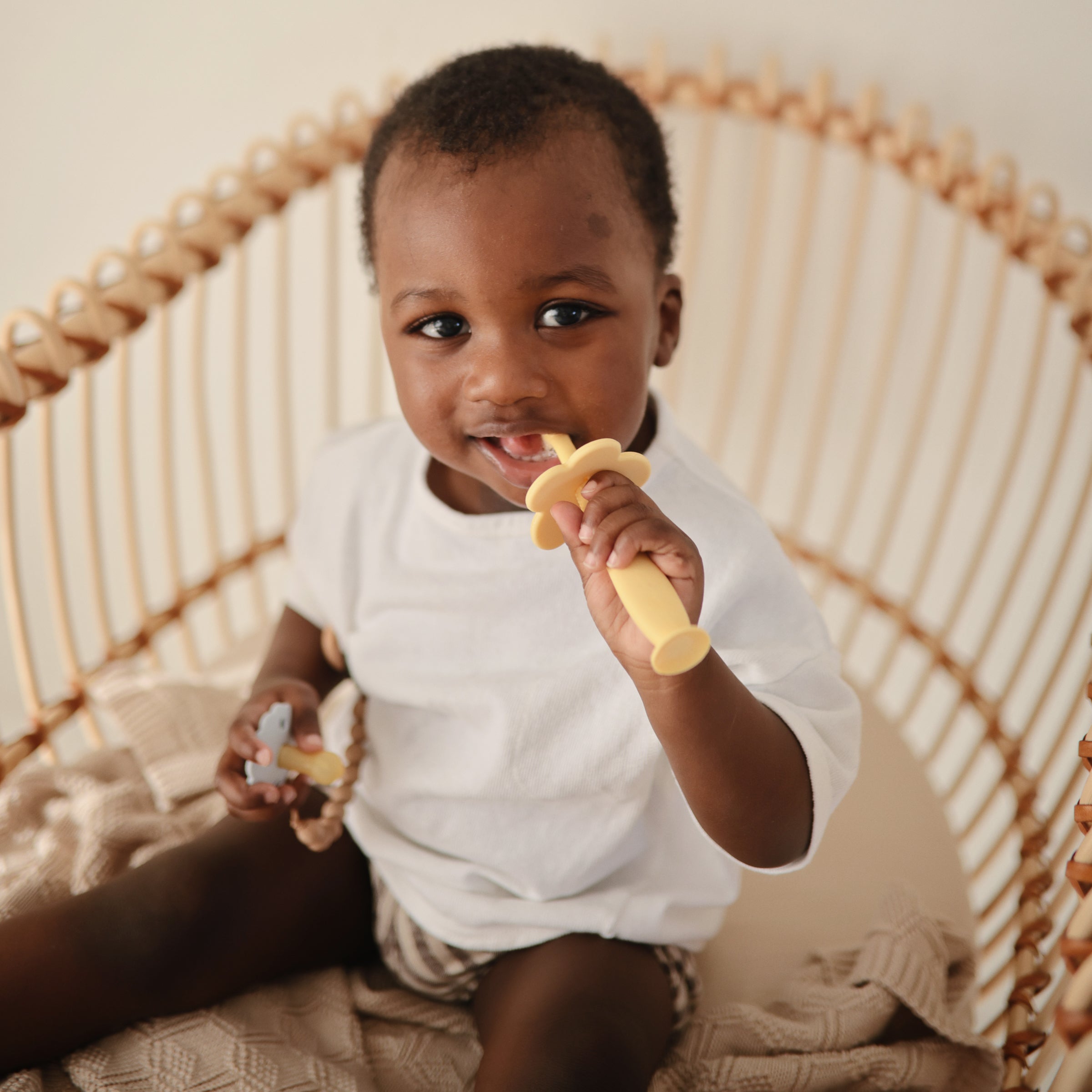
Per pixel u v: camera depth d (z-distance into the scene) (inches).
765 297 50.3
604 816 26.8
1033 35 44.4
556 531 19.5
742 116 45.7
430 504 28.7
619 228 22.9
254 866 28.3
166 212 52.4
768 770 22.1
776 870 23.9
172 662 60.5
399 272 23.2
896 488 46.9
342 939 30.0
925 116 43.9
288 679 30.6
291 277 52.7
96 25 49.1
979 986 35.9
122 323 38.2
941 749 55.9
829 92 44.8
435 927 27.7
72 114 50.9
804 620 26.1
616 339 23.0
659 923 27.0
